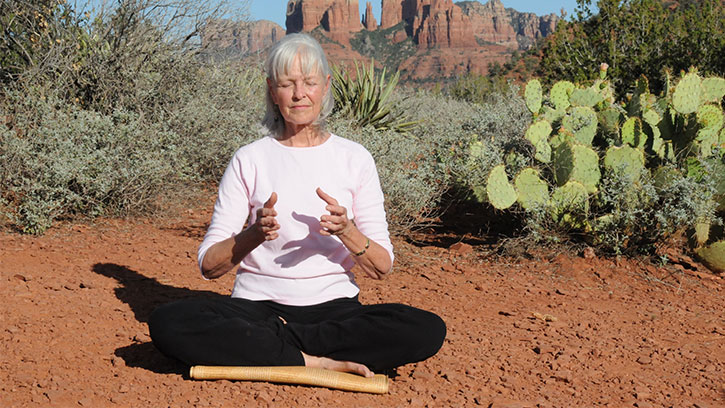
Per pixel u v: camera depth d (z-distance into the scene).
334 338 2.84
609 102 7.54
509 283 5.04
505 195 5.72
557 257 5.53
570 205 5.64
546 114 7.12
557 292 4.87
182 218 6.68
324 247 2.90
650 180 5.61
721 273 5.56
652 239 5.59
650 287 5.13
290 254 2.88
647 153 6.17
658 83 15.32
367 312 2.88
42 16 7.75
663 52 15.41
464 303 4.49
